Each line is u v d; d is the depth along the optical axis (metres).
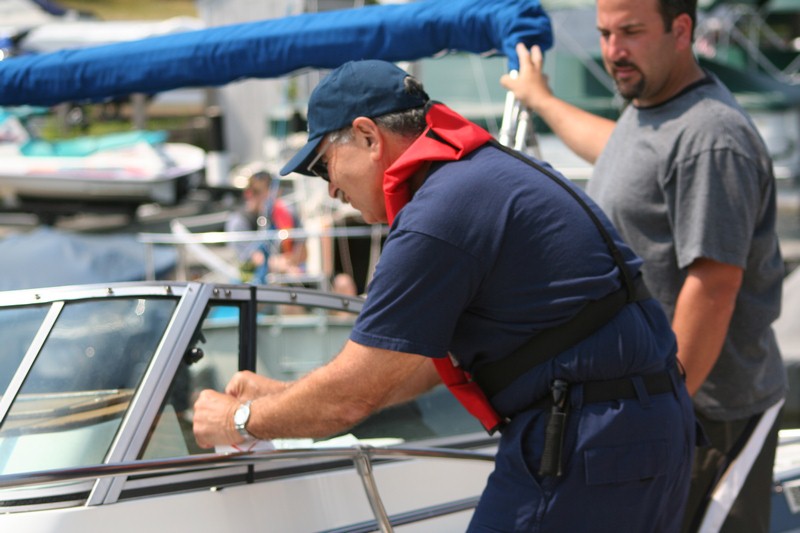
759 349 3.71
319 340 5.20
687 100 3.57
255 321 3.34
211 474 3.02
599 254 2.75
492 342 2.79
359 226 12.11
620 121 3.91
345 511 3.23
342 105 2.78
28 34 18.81
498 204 2.67
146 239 8.77
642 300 2.90
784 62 23.59
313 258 11.68
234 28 5.34
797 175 17.77
